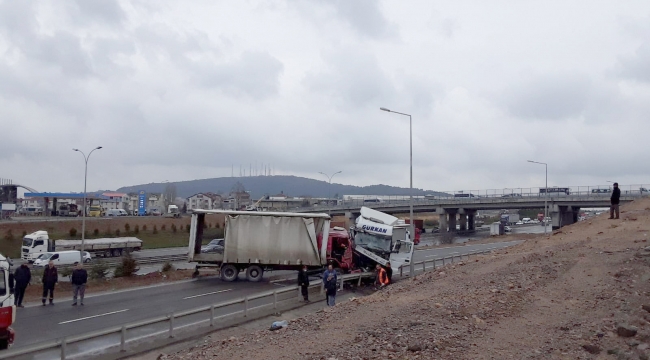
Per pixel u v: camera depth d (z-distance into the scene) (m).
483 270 21.41
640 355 10.29
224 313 20.11
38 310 22.11
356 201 93.19
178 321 19.00
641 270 16.69
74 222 80.12
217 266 31.98
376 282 28.78
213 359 11.93
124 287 28.67
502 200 75.69
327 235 31.05
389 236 32.00
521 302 14.66
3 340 15.59
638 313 12.87
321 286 24.81
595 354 10.59
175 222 92.31
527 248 29.31
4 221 77.06
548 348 10.87
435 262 34.34
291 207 101.31
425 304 15.16
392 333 12.27
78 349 15.34
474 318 13.07
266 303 21.88
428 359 10.34
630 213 34.84
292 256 30.89
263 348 12.36
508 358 10.32
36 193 111.50
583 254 21.02
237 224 31.03
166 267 35.59
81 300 23.27
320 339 12.59
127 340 15.95
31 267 46.47
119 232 74.25
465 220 93.06
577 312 13.47
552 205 70.56
